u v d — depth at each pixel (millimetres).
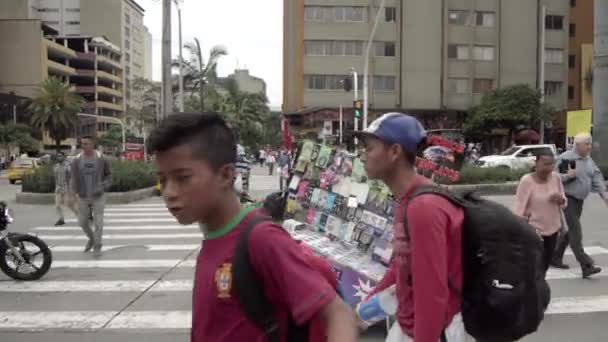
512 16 58844
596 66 25672
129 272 8445
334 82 56562
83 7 120812
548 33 59812
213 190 1672
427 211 2404
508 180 22578
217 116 1737
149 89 107688
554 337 5539
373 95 57031
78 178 9664
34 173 19578
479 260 2418
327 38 56438
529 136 47969
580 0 62688
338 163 6199
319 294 1582
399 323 2666
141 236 11789
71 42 103500
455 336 2426
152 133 1694
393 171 2723
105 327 5910
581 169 7816
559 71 60156
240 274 1623
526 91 50688
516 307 2363
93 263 9102
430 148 5406
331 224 6070
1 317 6262
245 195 12391
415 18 57125
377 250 5645
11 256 8039
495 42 58750
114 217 14984
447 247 2418
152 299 6965
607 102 25438
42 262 8914
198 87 44906
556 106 60094
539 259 2451
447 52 58094
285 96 64438
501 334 2408
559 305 6605
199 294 1696
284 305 1652
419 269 2375
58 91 73062
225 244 1686
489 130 53000
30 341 5508
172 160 1655
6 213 7848
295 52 57125
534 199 6828
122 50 122250
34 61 86438
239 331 1627
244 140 58969
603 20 25344
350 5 56312
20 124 70125
